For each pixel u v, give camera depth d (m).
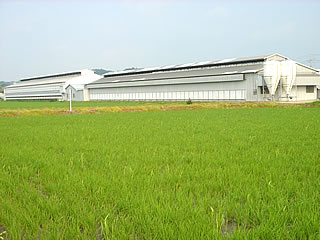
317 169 6.48
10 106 48.03
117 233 3.87
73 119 23.22
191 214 4.33
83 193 5.36
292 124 16.23
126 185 5.71
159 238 3.75
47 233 3.95
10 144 11.16
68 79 89.12
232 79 48.75
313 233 3.75
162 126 16.72
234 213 4.54
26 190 5.60
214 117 22.53
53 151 9.63
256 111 28.44
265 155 8.20
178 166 7.25
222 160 7.70
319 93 52.34
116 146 10.26
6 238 3.91
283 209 4.29
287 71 45.59
